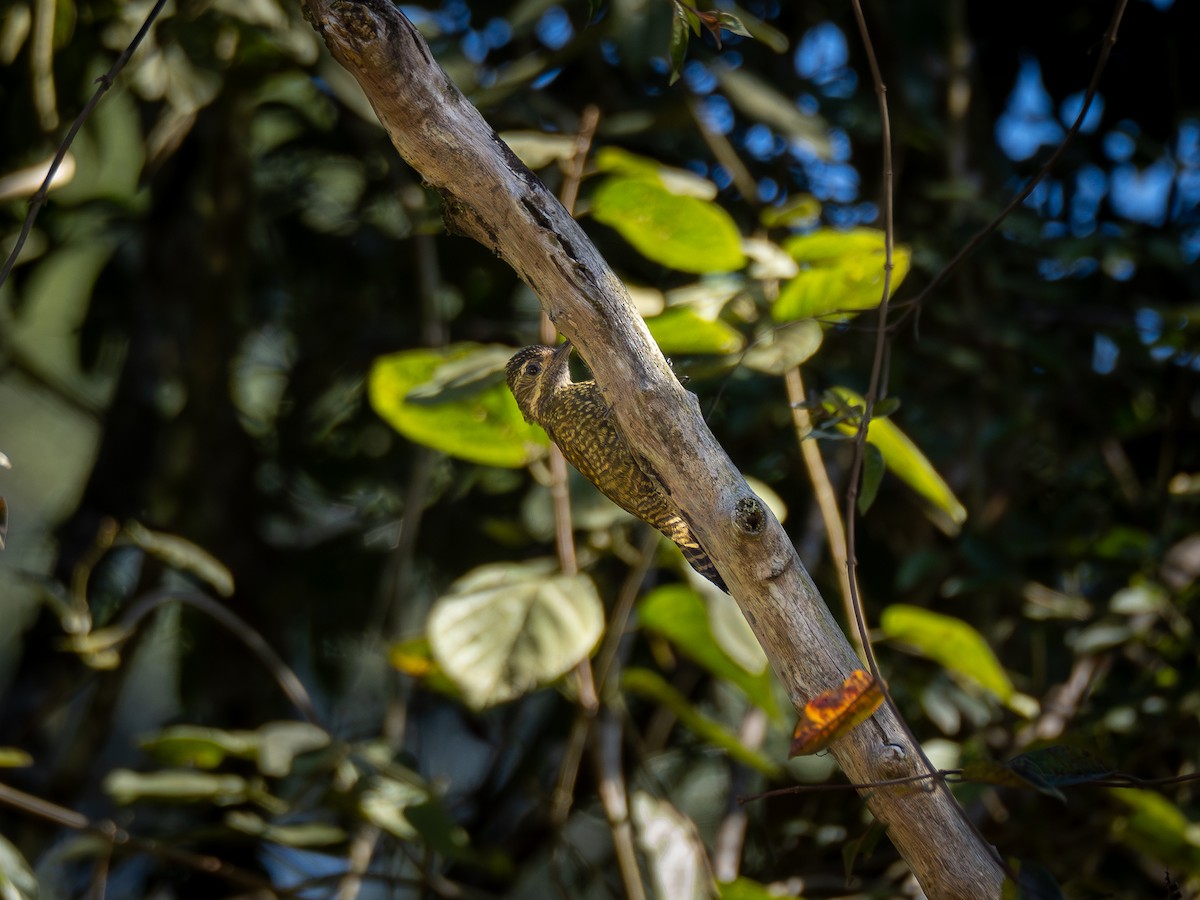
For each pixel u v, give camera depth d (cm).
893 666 473
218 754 409
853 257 348
